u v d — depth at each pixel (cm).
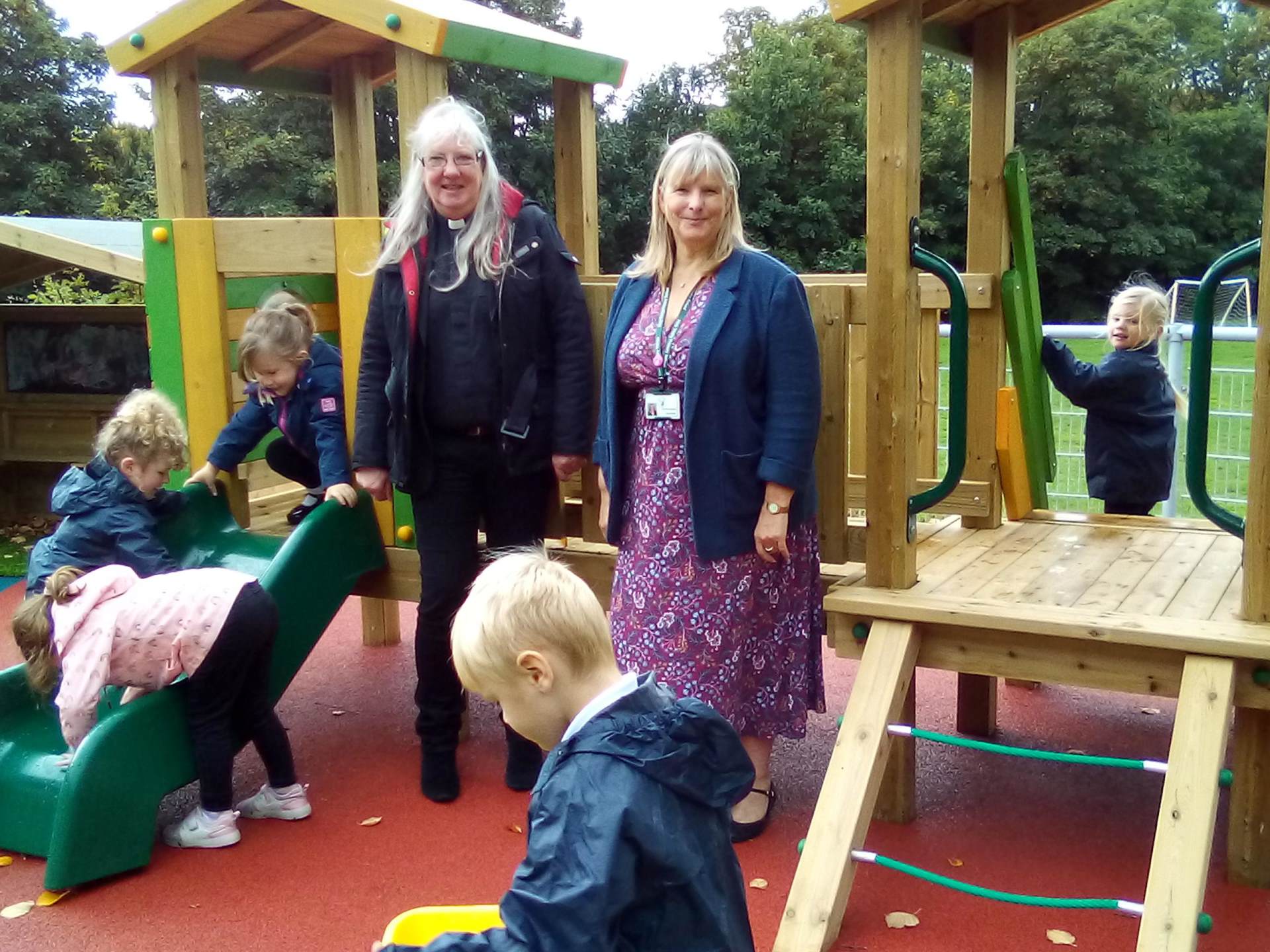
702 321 315
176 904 327
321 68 557
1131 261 2428
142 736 343
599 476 399
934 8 376
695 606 324
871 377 337
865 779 304
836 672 532
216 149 2359
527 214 366
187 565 421
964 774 414
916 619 323
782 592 339
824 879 291
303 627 394
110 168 2442
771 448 315
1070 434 755
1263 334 290
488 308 356
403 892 334
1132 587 344
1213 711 280
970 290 441
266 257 423
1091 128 2392
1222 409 681
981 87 439
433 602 376
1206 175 2480
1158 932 255
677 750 170
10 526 839
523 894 162
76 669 330
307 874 344
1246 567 301
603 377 338
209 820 361
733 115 2531
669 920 171
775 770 419
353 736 456
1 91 2372
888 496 340
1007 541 419
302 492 550
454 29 395
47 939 309
